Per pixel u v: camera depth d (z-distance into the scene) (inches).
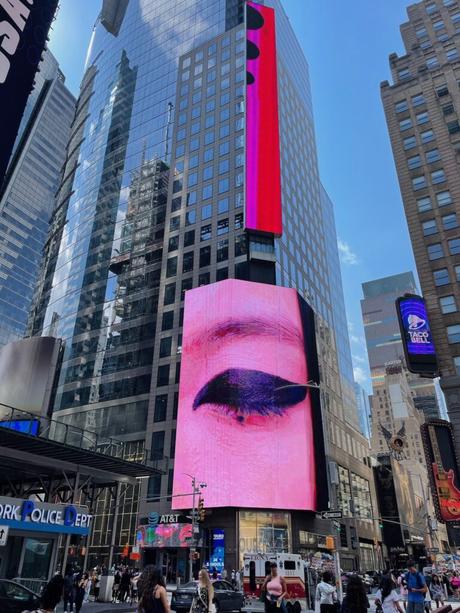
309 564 1213.1
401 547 3791.8
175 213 3275.1
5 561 903.1
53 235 4601.4
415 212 2354.8
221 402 2166.6
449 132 2450.8
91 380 3176.7
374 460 4205.2
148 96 4121.6
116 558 2379.4
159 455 2495.1
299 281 3174.2
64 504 1007.6
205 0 4202.8
